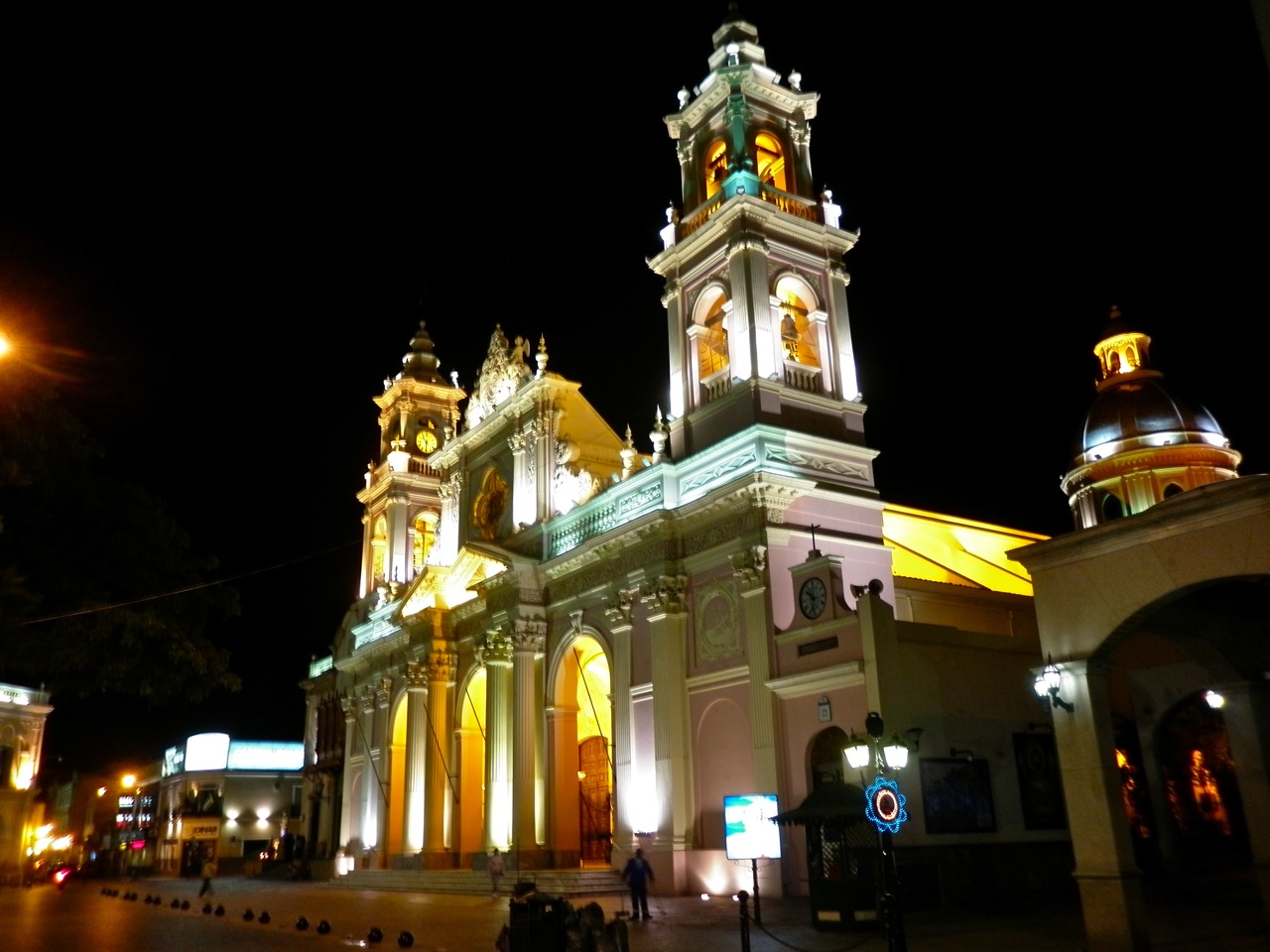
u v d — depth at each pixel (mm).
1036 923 20062
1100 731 15383
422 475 57156
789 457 31953
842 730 26719
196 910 31188
